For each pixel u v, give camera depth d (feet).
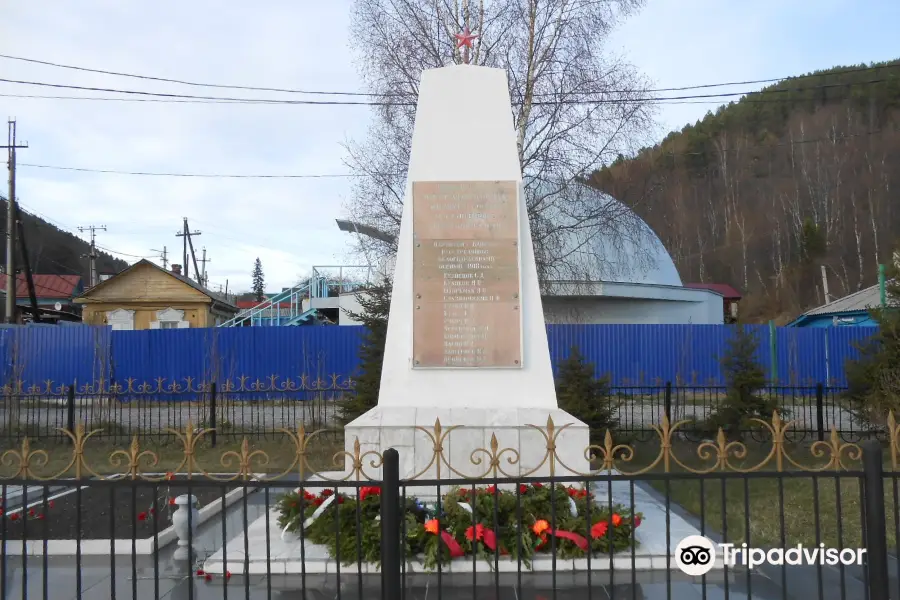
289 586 14.15
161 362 61.57
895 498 11.09
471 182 19.98
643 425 38.83
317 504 16.93
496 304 19.66
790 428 34.81
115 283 89.40
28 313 90.38
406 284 19.98
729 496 22.43
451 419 18.80
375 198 53.21
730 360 32.91
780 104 172.55
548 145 50.83
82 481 11.12
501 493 16.05
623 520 15.76
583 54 50.06
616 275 67.92
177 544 17.51
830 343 62.59
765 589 13.89
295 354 61.67
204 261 165.48
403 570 11.34
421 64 50.88
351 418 35.50
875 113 157.38
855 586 13.99
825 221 151.23
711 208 169.89
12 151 78.89
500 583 14.20
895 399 29.09
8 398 39.14
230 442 36.63
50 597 13.79
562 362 33.94
